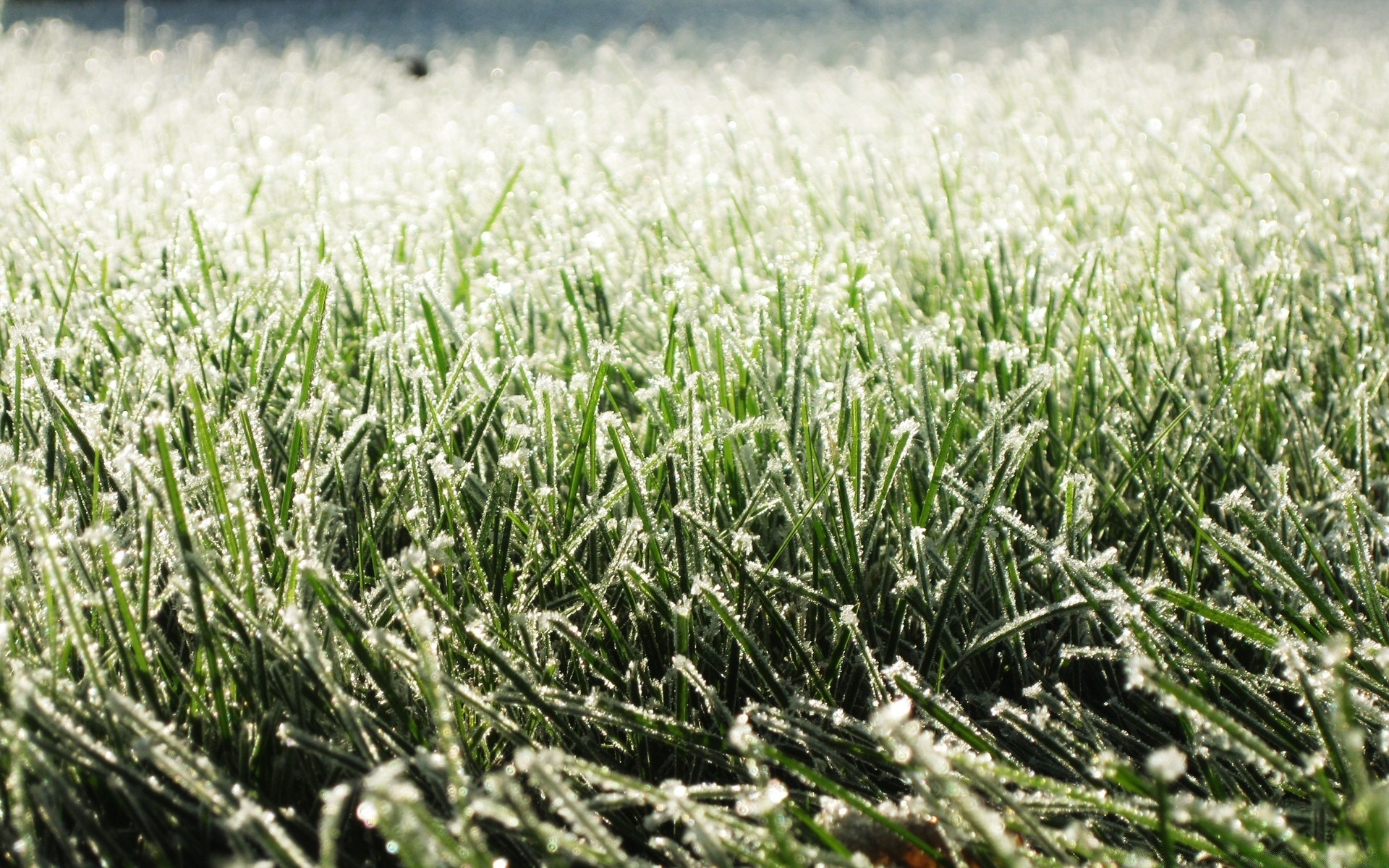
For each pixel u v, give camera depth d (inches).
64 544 13.5
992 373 18.1
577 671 14.3
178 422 15.7
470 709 13.6
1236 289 19.5
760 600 14.0
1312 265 21.6
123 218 25.0
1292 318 18.6
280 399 17.3
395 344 17.0
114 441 15.5
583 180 31.1
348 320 19.4
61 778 12.0
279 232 25.4
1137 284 20.7
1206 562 15.4
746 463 15.6
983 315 19.1
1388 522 14.5
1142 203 28.5
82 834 12.5
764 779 12.4
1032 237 23.6
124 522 14.4
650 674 14.2
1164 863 12.3
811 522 14.6
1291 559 13.9
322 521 14.1
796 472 14.9
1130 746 13.8
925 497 15.4
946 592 14.0
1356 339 18.6
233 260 21.4
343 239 22.2
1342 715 11.4
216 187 28.1
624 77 64.4
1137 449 16.2
